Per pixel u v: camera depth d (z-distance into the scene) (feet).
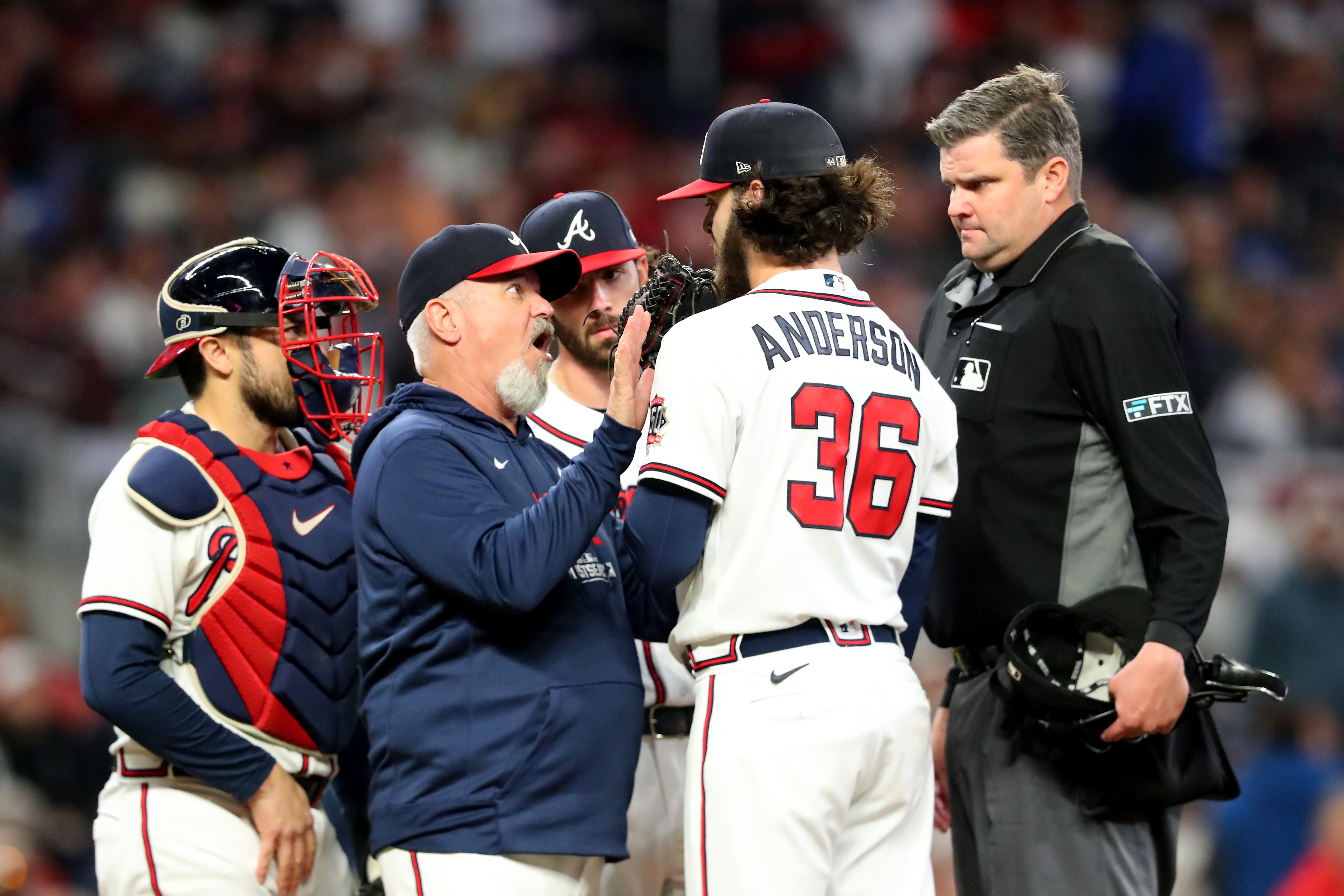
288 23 148.05
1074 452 37.40
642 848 41.29
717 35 152.15
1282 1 158.61
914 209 134.72
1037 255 37.99
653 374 33.96
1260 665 82.28
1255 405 120.98
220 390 35.76
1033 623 36.50
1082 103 144.46
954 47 148.25
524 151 142.10
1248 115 149.18
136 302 118.83
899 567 33.78
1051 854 37.45
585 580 34.27
